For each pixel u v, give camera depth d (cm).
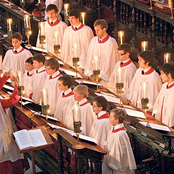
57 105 1116
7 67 1415
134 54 1378
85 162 919
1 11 1791
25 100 1108
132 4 1387
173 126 1041
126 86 1187
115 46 1281
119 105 1012
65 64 1275
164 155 900
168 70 1023
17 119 1152
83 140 896
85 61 1377
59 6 1573
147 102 962
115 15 1448
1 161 1009
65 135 904
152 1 1346
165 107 1044
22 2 1666
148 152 952
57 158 1001
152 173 933
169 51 1321
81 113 1029
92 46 1304
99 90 1092
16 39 1381
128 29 1452
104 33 1277
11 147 1015
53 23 1463
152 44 1345
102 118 971
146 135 942
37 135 924
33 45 1578
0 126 995
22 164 1058
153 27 1317
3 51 1551
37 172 1071
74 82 1137
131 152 910
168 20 1288
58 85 1152
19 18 1647
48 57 1331
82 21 1423
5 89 1157
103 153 866
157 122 943
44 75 1223
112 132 912
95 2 1588
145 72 1111
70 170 938
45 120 1016
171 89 1035
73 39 1384
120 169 907
